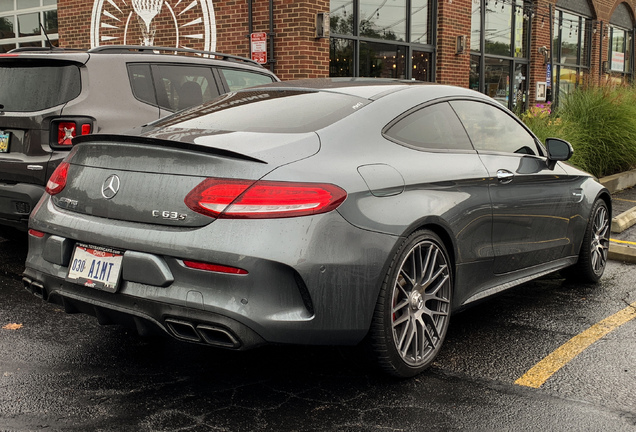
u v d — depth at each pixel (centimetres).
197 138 293
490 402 293
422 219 305
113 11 1220
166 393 297
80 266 296
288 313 264
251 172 265
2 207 495
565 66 2022
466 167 352
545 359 348
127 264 277
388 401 292
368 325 285
